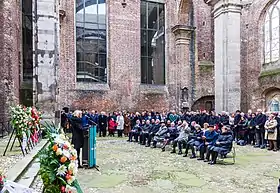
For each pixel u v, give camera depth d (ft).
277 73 76.89
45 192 14.92
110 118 73.87
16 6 63.05
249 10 86.79
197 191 25.08
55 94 56.24
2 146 40.86
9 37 55.62
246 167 35.22
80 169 33.73
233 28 62.28
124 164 36.88
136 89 87.04
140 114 78.69
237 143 56.75
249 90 86.28
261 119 52.85
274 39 79.71
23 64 74.38
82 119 34.86
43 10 55.77
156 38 92.02
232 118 59.36
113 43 85.25
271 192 24.84
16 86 60.75
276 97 79.25
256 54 84.69
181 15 91.45
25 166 27.14
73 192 24.31
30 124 36.73
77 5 84.43
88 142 34.45
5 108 54.39
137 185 26.94
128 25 86.74
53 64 56.03
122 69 85.71
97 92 83.30
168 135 48.47
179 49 89.86
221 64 63.05
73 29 82.17
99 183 27.58
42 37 55.67
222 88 62.69
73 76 81.66
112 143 59.00
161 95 90.02
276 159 40.55
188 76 90.02
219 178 29.73
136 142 60.34
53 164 15.08
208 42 92.27
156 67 91.76
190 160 40.06
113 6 85.66
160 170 33.42
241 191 25.12
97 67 85.71
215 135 39.50
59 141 15.48
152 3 91.81
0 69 54.44
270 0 80.38
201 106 91.66
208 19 92.12
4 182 11.99
